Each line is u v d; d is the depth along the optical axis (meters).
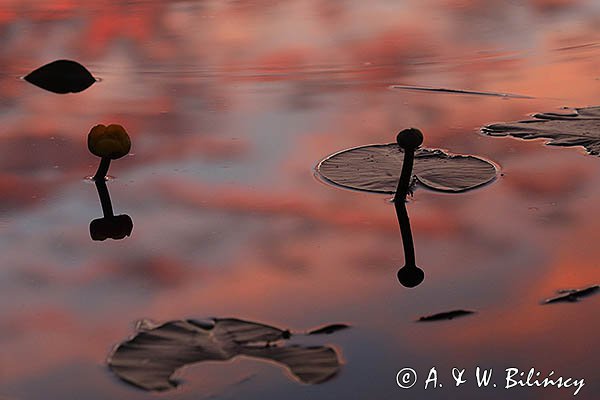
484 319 4.84
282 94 5.59
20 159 5.27
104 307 4.86
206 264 4.95
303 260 4.96
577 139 5.30
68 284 4.91
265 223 5.05
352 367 4.76
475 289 4.89
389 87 5.62
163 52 5.91
